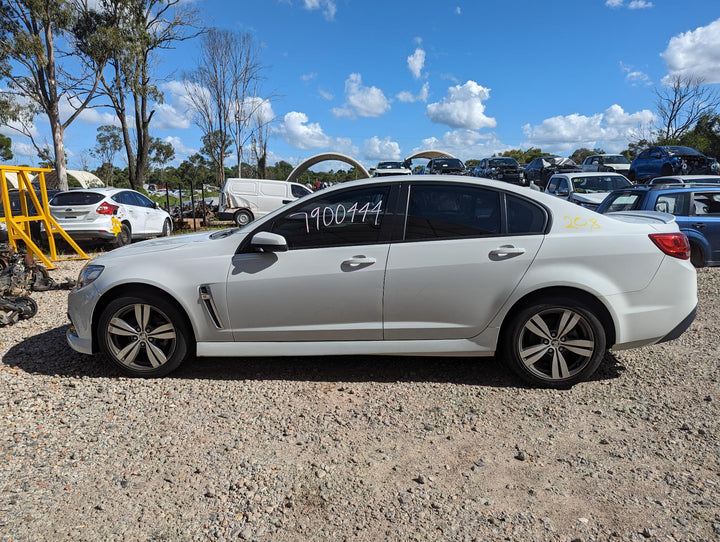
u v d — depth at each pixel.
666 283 3.78
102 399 3.78
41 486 2.71
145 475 2.82
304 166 33.06
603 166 24.20
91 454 3.03
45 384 4.05
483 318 3.86
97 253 12.56
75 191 12.83
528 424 3.37
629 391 3.84
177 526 2.41
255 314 4.00
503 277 3.79
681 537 2.29
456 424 3.38
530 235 3.85
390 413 3.54
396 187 4.02
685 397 3.71
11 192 12.21
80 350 4.23
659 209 8.77
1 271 7.52
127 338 4.22
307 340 4.04
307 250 3.98
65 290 7.91
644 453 3.00
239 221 19.78
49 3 19.30
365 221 3.99
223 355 4.06
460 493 2.65
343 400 3.75
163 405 3.68
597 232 3.82
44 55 19.48
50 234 10.74
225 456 3.01
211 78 27.62
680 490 2.64
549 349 3.87
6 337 5.32
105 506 2.55
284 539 2.32
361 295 3.90
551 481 2.74
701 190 8.77
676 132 33.19
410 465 2.91
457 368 4.34
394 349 3.96
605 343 3.81
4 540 2.30
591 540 2.29
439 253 3.86
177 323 4.07
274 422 3.42
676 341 4.96
